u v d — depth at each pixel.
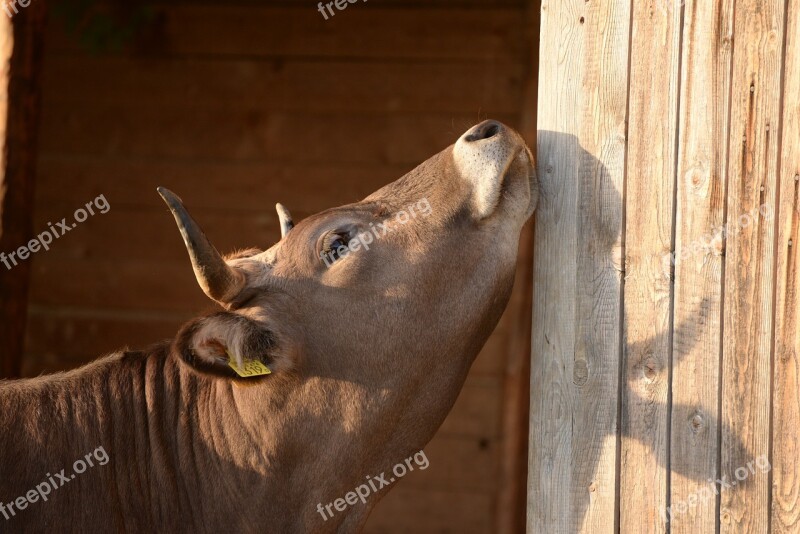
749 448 4.43
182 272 11.06
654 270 4.54
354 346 4.55
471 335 4.68
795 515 4.38
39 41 6.93
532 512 4.70
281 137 10.95
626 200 4.57
